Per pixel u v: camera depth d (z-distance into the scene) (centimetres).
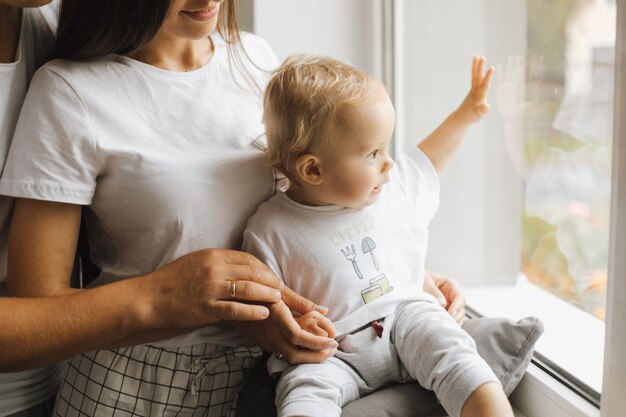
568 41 122
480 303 146
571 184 123
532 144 135
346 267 107
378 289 108
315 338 101
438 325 103
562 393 105
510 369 108
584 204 120
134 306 99
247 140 115
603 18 112
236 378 114
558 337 121
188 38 106
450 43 154
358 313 107
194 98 112
